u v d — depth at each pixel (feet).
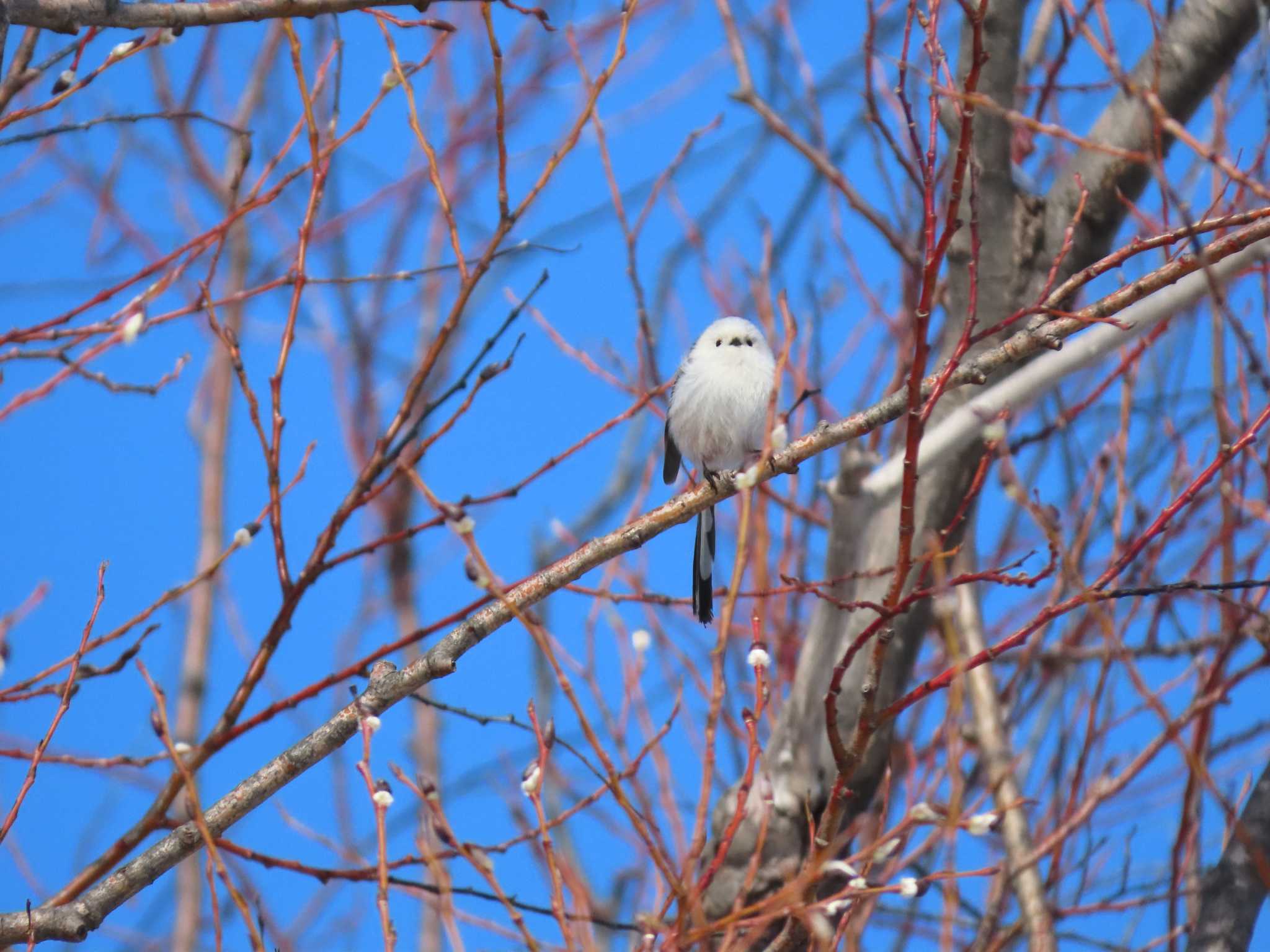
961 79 36.99
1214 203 30.22
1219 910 30.12
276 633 25.89
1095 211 37.32
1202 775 22.44
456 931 20.93
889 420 26.53
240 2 24.49
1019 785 36.42
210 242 26.37
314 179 26.05
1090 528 38.50
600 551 26.53
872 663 22.98
